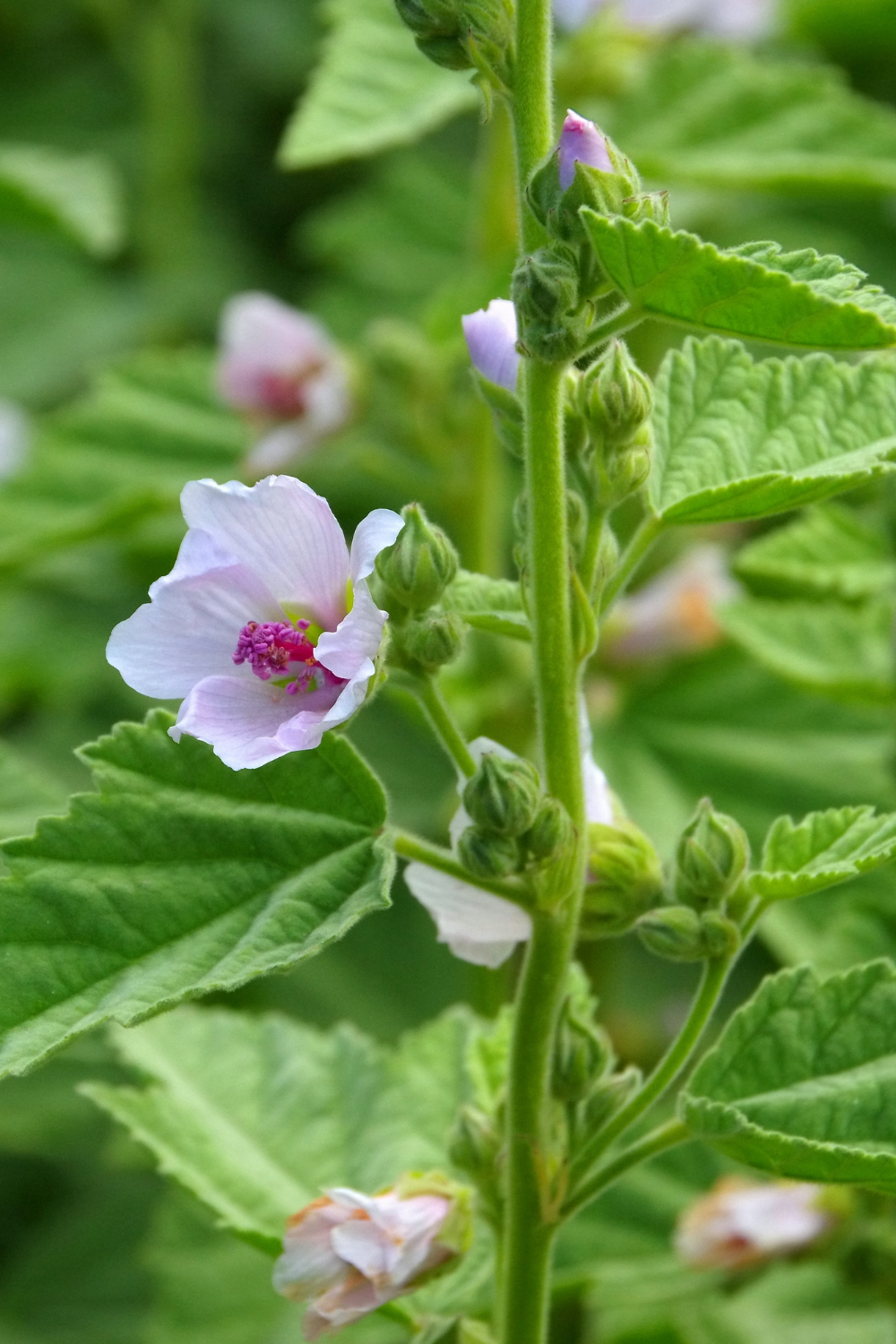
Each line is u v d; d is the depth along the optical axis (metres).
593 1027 0.71
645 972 1.00
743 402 0.72
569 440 0.70
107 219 1.08
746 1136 0.68
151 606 0.69
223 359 0.99
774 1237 0.79
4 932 0.68
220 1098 0.78
